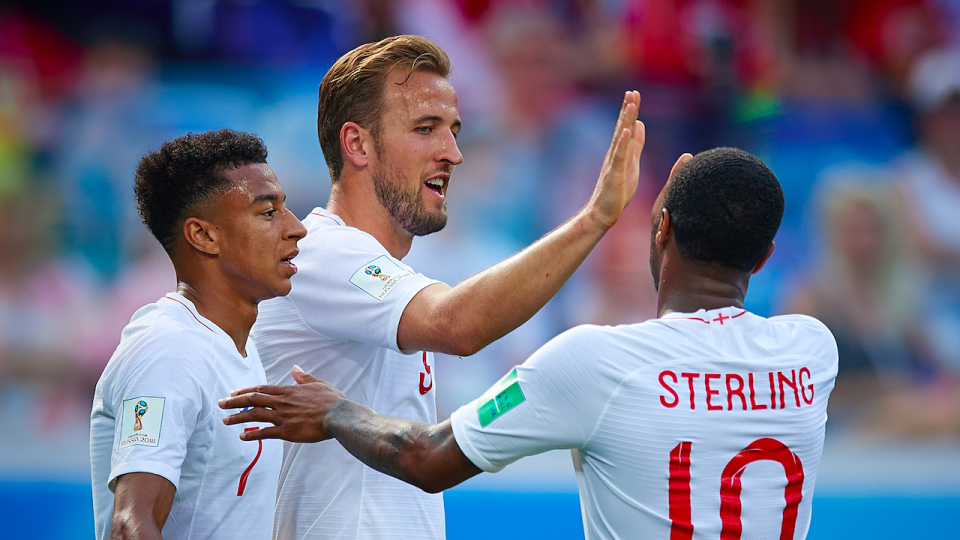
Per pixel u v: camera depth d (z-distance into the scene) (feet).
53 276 84.23
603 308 86.99
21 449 68.08
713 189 19.95
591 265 88.17
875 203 93.71
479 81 99.04
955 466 68.95
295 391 21.89
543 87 99.40
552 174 96.78
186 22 98.02
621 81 100.63
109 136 92.38
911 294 90.68
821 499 62.44
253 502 22.86
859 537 61.93
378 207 27.35
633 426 19.17
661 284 21.29
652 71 101.09
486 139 97.09
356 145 27.02
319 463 25.79
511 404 19.65
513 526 58.59
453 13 101.09
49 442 70.59
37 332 81.66
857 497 62.54
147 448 20.18
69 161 90.33
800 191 98.37
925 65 104.73
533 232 94.43
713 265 20.36
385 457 20.80
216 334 22.75
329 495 25.64
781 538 19.62
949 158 97.86
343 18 100.42
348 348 25.79
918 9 105.81
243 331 23.80
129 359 21.31
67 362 81.20
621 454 19.34
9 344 80.64
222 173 22.67
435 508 27.02
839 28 105.19
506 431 19.61
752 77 102.94
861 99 103.24
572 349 19.56
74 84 94.32
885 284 91.04
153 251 86.63
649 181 97.14
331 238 25.35
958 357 87.86
